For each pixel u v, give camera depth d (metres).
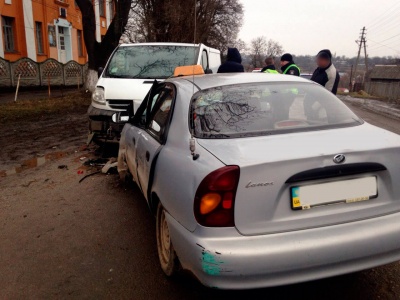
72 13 31.30
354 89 53.50
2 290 2.94
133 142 4.14
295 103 3.11
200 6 24.56
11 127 10.50
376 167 2.44
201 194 2.30
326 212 2.37
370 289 2.85
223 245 2.23
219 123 2.84
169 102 3.40
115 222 4.15
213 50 10.21
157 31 20.84
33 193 5.12
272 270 2.22
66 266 3.26
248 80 3.40
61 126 10.76
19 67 21.27
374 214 2.46
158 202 3.10
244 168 2.24
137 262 3.30
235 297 2.78
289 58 7.82
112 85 7.13
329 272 2.32
